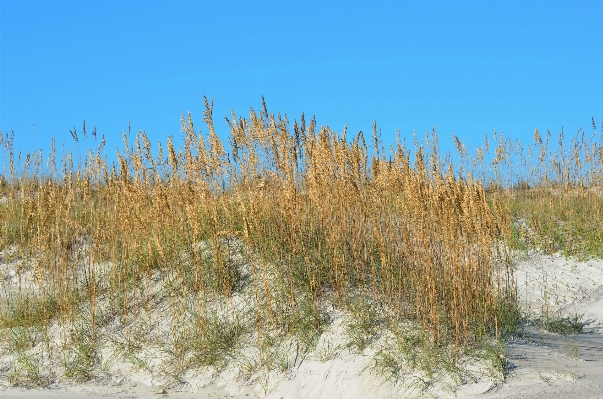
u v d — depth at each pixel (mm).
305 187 9750
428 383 6488
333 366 7113
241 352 7750
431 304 7391
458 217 7820
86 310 9266
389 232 8742
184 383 7418
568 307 10570
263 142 9398
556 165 16594
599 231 14078
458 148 14430
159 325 8602
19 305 9555
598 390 6012
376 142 9422
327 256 8984
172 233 9812
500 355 7043
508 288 9312
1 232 12555
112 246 9531
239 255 9797
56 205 9422
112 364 7980
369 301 8344
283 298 8453
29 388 7496
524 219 15281
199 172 9344
